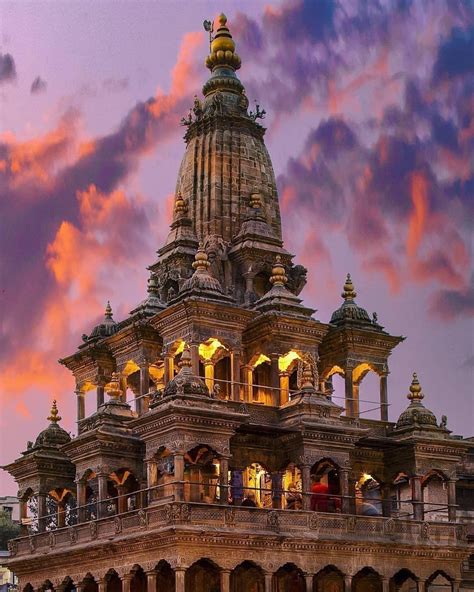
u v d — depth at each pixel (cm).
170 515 7612
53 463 9744
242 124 10800
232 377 9094
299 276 10456
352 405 9881
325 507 8812
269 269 10231
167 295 10169
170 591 8400
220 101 10875
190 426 7812
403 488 10300
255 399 9781
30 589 9475
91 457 8762
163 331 9362
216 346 9238
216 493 8644
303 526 8150
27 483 9869
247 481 9188
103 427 8675
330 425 8512
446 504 9519
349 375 9844
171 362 9281
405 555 8619
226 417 7919
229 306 9112
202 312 9006
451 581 8856
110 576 8456
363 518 8462
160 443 7962
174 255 10194
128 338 9806
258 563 7888
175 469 7744
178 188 10862
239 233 10375
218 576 8325
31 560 9181
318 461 8488
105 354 10250
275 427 8444
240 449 8675
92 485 8862
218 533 7656
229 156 10612
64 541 8875
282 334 9350
